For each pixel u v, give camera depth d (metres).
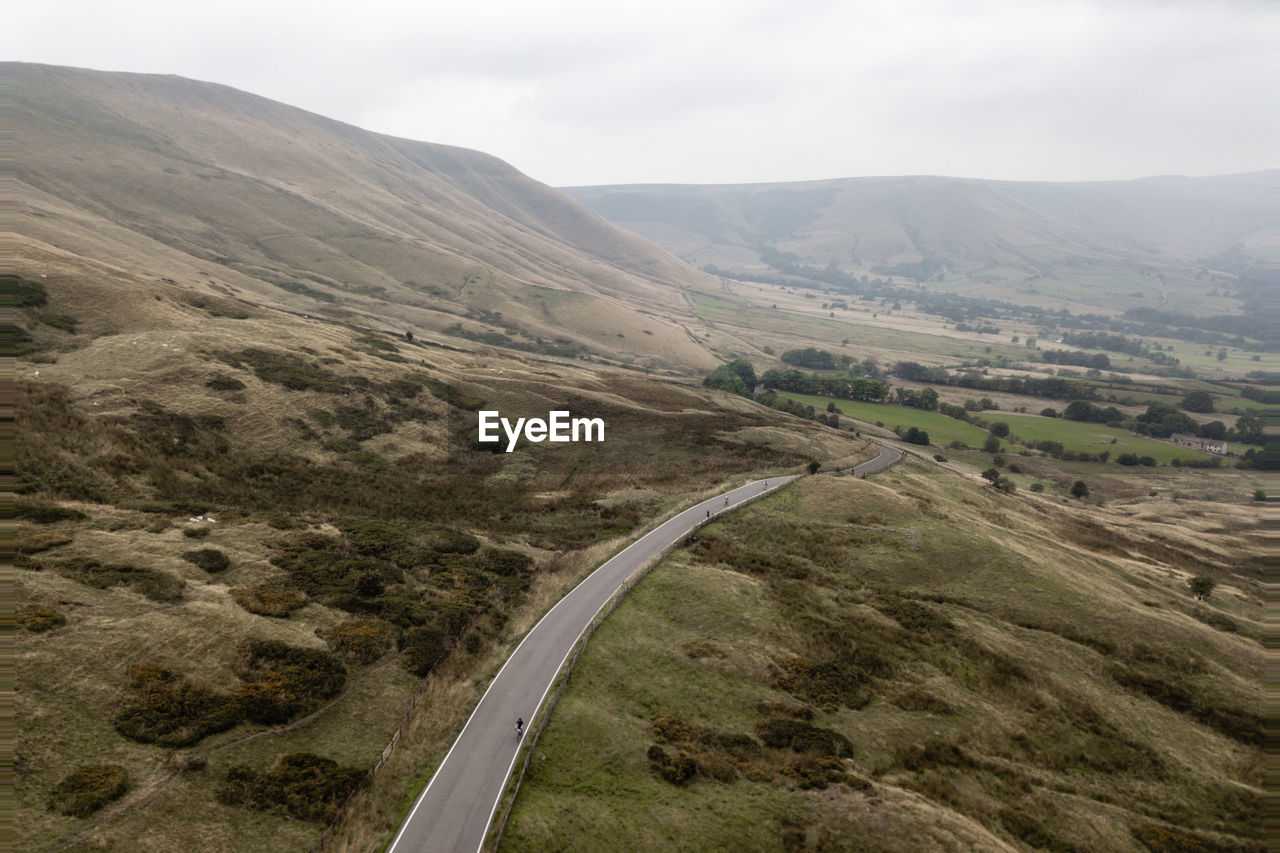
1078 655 51.47
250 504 58.38
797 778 34.84
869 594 57.47
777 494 79.56
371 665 39.16
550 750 34.56
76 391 64.94
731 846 29.72
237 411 73.69
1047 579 62.06
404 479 75.75
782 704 41.72
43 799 25.11
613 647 45.59
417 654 41.06
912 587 60.00
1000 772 38.50
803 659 46.47
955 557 64.81
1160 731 44.59
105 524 46.12
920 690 44.72
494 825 28.89
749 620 50.28
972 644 50.34
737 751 37.09
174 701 31.42
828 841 30.28
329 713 34.38
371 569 50.19
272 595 42.44
